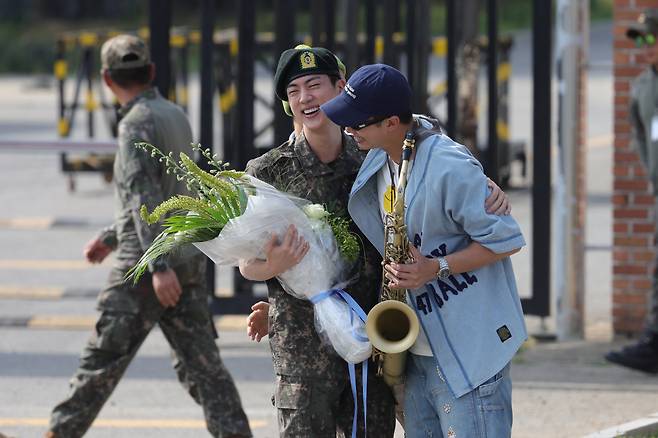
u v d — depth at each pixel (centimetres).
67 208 3569
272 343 1048
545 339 1970
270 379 1789
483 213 945
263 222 988
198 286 1370
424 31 2330
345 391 1052
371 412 1051
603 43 8350
